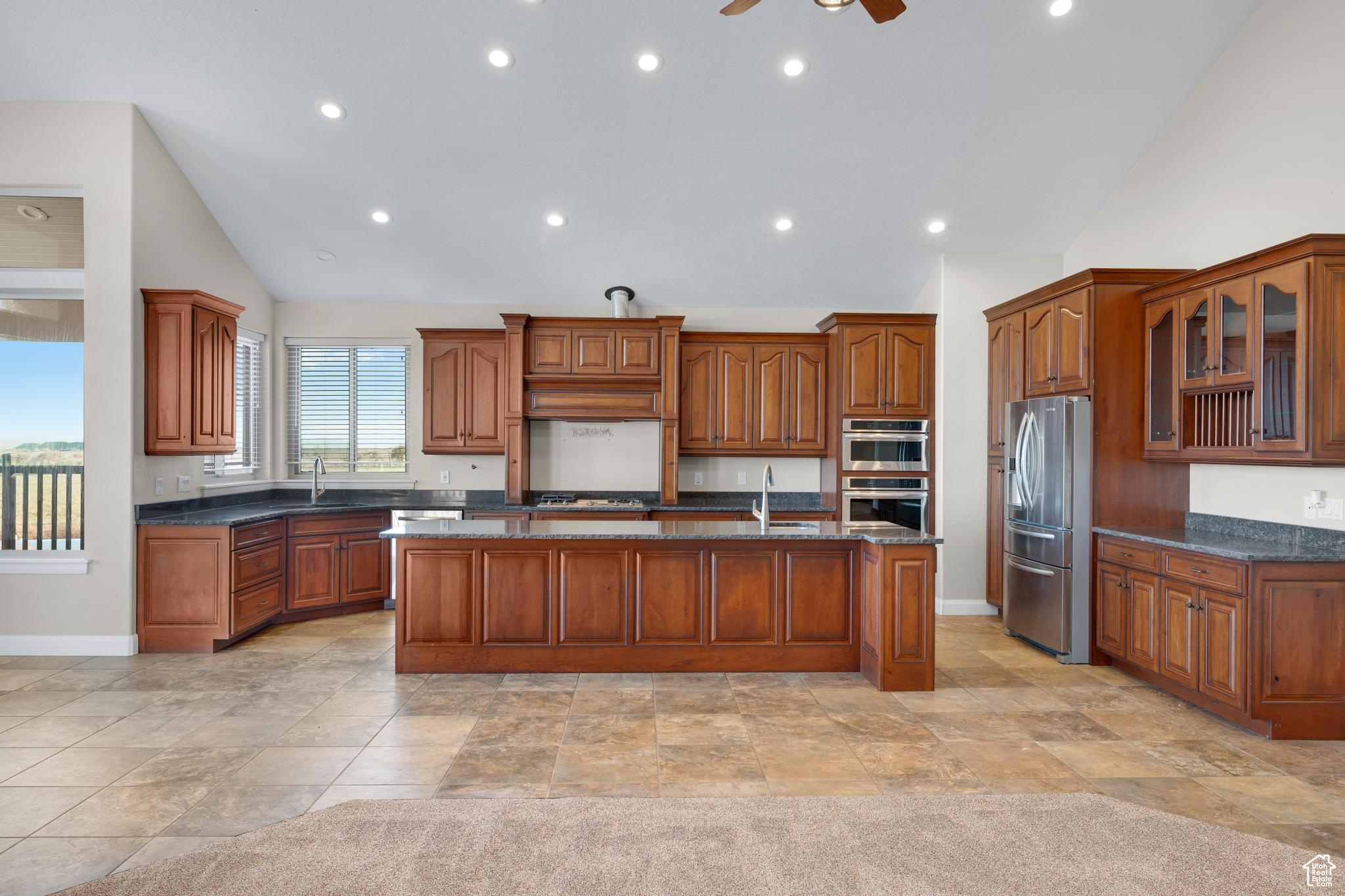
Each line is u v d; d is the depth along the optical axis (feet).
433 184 16.47
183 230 16.22
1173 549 12.37
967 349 19.02
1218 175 13.94
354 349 21.06
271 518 16.47
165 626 14.84
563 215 17.47
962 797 8.79
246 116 14.70
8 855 7.50
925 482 19.43
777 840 7.67
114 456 14.52
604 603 13.70
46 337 14.99
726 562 13.76
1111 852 7.44
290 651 15.08
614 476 21.34
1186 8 12.98
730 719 11.43
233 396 16.53
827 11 12.64
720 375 20.36
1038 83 14.17
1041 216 17.69
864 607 13.70
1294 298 11.02
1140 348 14.62
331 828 7.89
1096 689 13.04
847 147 15.52
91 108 14.39
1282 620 10.77
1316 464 10.82
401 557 13.62
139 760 9.76
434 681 13.19
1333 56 11.73
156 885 6.77
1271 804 8.84
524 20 12.75
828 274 19.80
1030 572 15.56
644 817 8.18
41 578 14.55
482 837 7.71
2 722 11.08
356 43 13.16
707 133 15.08
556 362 19.88
